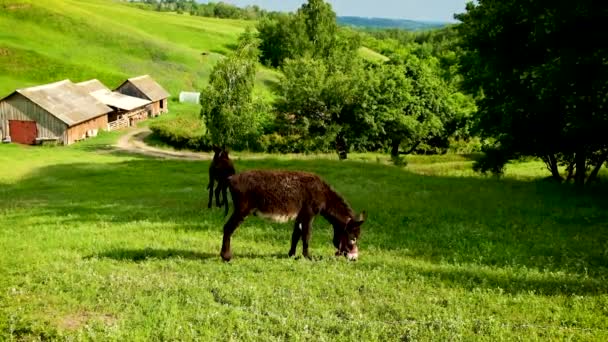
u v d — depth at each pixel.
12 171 44.09
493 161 33.53
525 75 25.66
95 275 11.77
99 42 118.81
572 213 20.20
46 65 100.69
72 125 71.56
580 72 22.55
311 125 59.00
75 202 26.89
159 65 115.50
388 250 15.28
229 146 68.12
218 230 17.92
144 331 8.98
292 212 13.21
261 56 143.75
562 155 33.53
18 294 10.65
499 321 9.48
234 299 10.43
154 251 14.39
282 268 12.51
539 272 12.64
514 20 27.14
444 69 64.69
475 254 14.59
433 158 57.34
